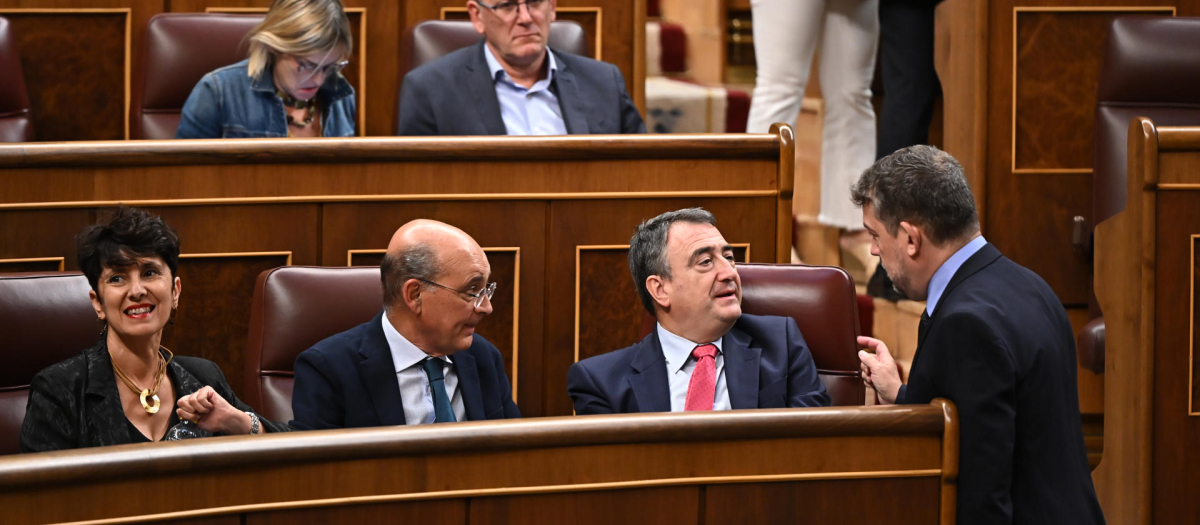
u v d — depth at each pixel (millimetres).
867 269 15703
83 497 6020
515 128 12258
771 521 7113
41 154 9750
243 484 6348
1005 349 7258
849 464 7188
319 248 10367
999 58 13797
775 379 9109
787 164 10836
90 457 5996
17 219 9812
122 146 9906
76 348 8531
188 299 10133
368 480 6559
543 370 10742
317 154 10227
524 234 10633
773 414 7059
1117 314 10609
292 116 12344
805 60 15305
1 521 5855
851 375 9516
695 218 9406
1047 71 13836
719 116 16984
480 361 9133
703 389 9148
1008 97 13836
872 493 7234
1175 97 12336
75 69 13883
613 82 12695
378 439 6527
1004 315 7449
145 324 7695
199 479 6258
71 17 13812
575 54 13516
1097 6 13766
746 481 7066
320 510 6496
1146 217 10023
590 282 10766
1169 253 10102
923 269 8039
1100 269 10891
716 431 6965
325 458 6461
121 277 7668
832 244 16281
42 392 7469
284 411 8906
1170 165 10031
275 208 10258
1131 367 10305
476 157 10461
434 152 10391
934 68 15133
